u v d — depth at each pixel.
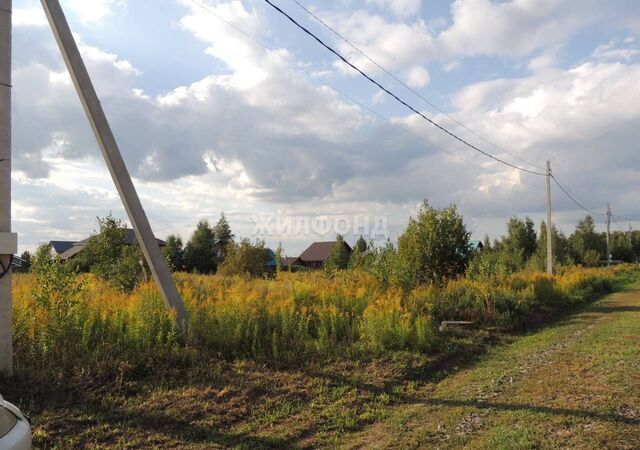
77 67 8.19
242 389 7.21
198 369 7.64
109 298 9.91
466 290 16.81
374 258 18.92
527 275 25.14
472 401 7.26
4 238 6.48
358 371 8.76
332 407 6.95
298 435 5.95
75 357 7.21
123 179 8.52
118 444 5.26
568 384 7.66
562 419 5.98
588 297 25.42
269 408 6.73
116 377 6.86
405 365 9.34
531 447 5.17
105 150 8.41
